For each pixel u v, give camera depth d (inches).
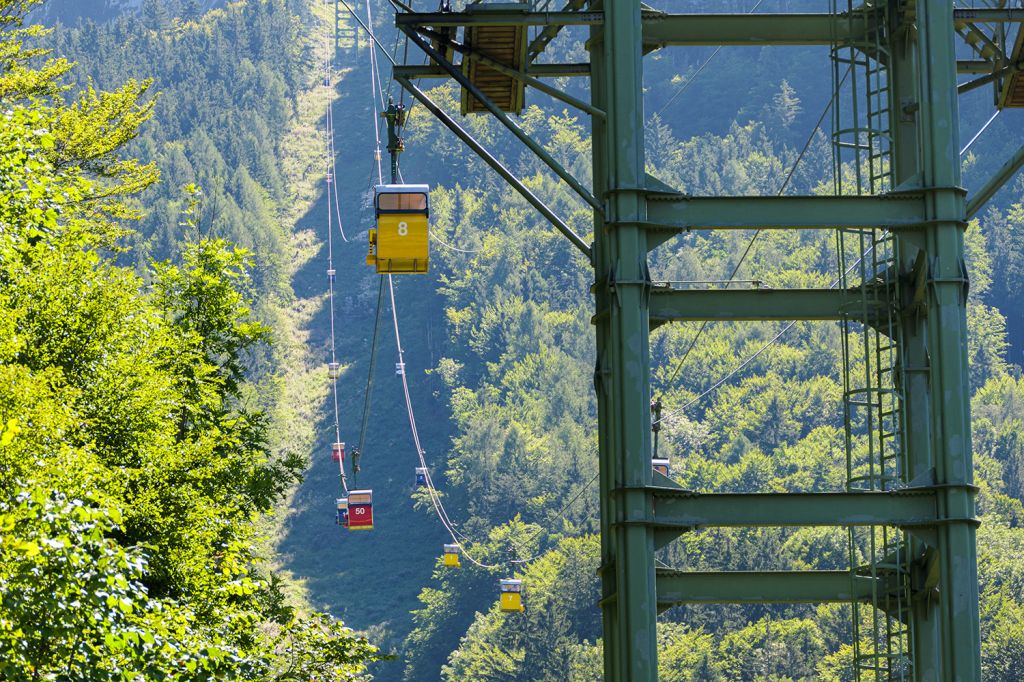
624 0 1472.7
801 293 1576.0
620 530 1396.4
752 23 1584.6
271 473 1957.4
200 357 1828.2
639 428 1411.2
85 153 2204.7
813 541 7844.5
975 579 1395.2
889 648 1529.3
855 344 6619.1
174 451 1546.5
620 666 1389.0
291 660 1606.8
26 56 2224.4
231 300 2027.6
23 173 1244.5
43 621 893.2
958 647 1387.8
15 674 884.0
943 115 1449.3
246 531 1694.1
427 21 1574.8
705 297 1541.6
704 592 1466.5
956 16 1637.6
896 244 1590.8
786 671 7426.2
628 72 1460.4
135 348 1558.8
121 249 2170.3
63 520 909.8
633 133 1453.0
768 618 7598.4
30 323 1446.9
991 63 1814.7
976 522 1398.9
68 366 1465.3
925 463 1550.2
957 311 1428.4
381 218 2118.6
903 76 1577.3
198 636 1206.9
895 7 1577.3
